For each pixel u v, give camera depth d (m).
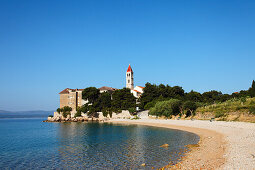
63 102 129.38
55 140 43.09
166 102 87.12
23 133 59.12
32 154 30.06
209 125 56.34
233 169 17.08
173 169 19.33
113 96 117.75
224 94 120.12
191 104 77.69
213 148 27.61
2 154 30.41
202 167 18.83
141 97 119.31
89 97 119.12
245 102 64.19
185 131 52.47
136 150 30.19
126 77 141.00
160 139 40.19
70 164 24.14
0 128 79.06
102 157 26.73
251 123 47.53
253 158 19.75
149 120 89.19
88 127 74.12
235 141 30.53
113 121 106.12
